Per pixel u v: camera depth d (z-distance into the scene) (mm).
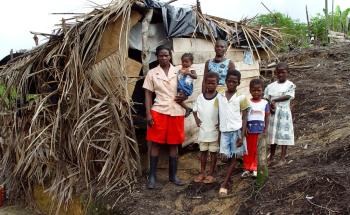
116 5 5922
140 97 7125
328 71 10703
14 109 7359
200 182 5656
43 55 6703
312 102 8430
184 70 5805
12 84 7180
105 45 6070
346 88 9031
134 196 5648
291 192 4715
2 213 7406
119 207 5543
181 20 6301
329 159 5340
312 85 9578
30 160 6648
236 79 5316
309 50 12797
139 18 6094
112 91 5984
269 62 11023
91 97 6102
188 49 6578
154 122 5738
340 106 7875
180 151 6906
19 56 7309
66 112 6285
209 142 5555
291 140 5668
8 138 7539
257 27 7398
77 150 6035
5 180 7879
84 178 6234
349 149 5328
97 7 6062
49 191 6691
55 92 6531
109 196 5781
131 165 5996
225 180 5332
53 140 6277
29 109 7020
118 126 5945
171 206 5391
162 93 5750
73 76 6117
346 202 4250
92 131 6062
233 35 7055
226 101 5340
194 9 6598
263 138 5016
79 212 6160
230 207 5035
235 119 5289
